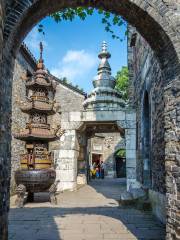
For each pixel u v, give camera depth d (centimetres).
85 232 574
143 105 952
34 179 866
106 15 598
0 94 398
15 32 429
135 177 1187
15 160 1195
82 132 1433
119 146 2808
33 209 834
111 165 2794
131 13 495
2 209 418
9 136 458
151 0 461
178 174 432
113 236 544
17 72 1224
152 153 788
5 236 435
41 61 998
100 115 1264
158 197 700
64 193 1206
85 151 1591
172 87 463
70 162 1280
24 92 1316
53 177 920
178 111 439
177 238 423
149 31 498
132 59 1325
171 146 459
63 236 543
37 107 902
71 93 1831
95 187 1512
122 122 1233
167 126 476
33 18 470
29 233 564
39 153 908
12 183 1146
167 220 462
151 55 795
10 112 464
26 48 1262
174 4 460
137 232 574
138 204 851
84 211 806
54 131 941
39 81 934
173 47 447
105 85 1374
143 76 959
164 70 505
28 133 884
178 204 426
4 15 397
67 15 565
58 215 746
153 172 774
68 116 1295
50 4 472
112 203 966
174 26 451
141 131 994
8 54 434
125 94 2073
